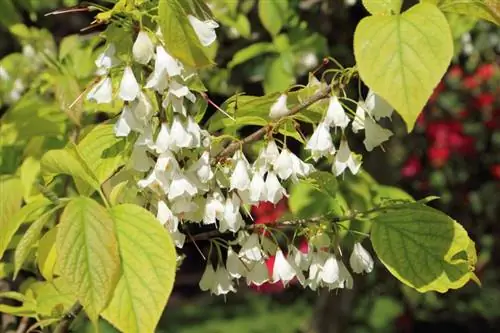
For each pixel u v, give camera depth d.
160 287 0.89
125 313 0.88
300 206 1.31
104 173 0.99
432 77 0.85
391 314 3.19
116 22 0.95
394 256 1.00
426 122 2.52
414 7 0.88
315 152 0.98
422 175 2.54
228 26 1.65
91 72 1.38
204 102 1.02
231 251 1.03
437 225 1.00
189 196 0.96
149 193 0.99
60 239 0.89
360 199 1.34
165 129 0.95
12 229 0.97
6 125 1.26
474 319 2.96
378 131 0.96
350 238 1.34
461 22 1.55
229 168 0.99
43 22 2.17
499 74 2.65
